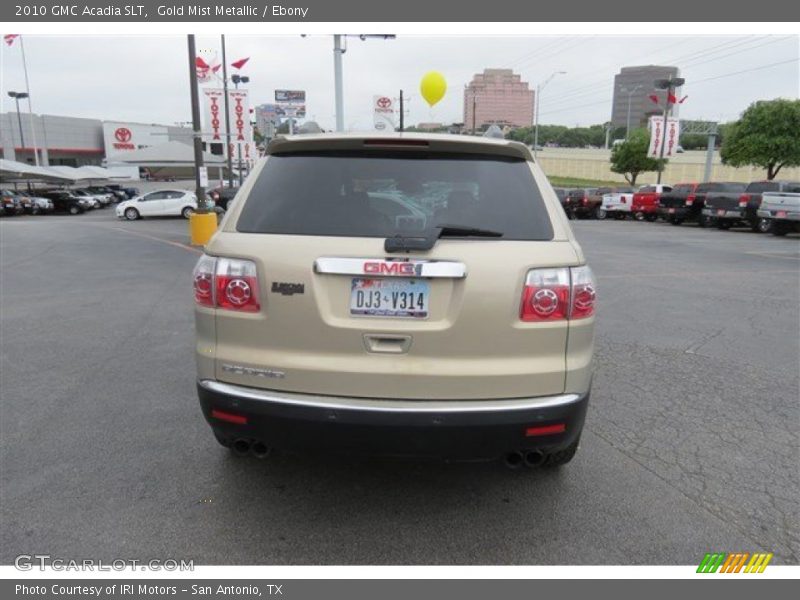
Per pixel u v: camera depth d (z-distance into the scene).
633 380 5.22
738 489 3.46
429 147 3.00
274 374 2.77
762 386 5.09
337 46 19.58
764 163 37.66
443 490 3.44
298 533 3.04
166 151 33.72
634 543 2.98
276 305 2.75
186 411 4.51
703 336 6.70
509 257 2.71
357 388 2.73
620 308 8.16
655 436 4.12
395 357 2.72
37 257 13.51
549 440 2.79
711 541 2.99
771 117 36.69
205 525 3.10
